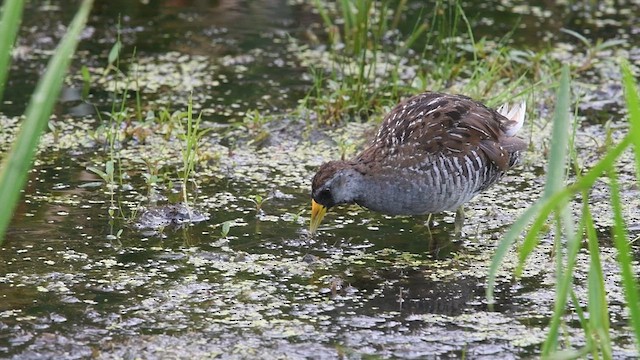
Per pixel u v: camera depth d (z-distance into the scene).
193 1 18.41
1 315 8.88
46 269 9.80
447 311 9.13
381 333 8.68
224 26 17.41
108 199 11.52
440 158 10.36
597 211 11.30
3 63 6.38
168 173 12.28
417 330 8.74
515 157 11.16
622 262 6.83
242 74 15.58
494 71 14.27
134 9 18.05
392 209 10.53
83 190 11.76
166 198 11.59
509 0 18.67
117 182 12.02
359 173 10.38
